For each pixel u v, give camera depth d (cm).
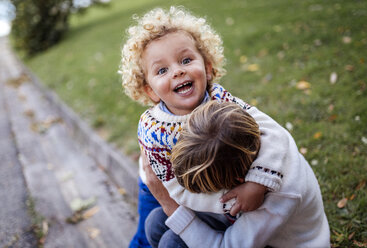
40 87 601
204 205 107
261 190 97
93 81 474
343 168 186
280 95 277
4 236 221
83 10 1011
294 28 390
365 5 390
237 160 94
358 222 153
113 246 197
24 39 941
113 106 368
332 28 356
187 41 122
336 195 172
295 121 239
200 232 113
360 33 328
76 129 369
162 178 119
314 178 115
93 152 314
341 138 208
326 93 257
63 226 222
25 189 276
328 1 451
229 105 102
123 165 250
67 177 284
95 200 244
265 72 324
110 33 730
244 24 464
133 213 222
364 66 274
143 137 123
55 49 855
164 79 118
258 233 102
